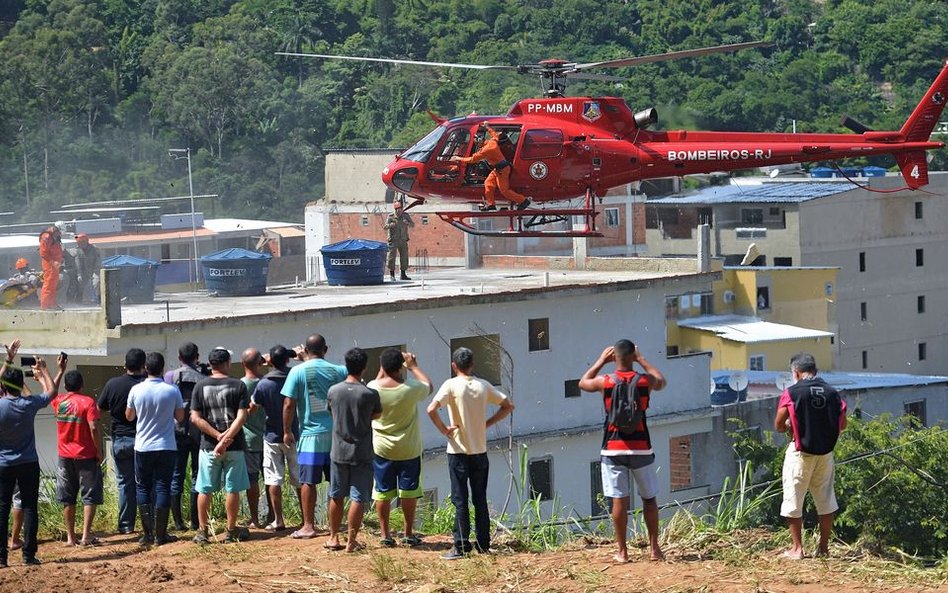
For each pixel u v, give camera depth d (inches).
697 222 2775.6
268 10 4394.7
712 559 536.7
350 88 3991.1
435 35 4320.9
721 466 1382.9
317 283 1397.6
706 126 3585.1
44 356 1028.5
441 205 2464.3
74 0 4185.5
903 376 1692.9
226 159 3693.4
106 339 938.7
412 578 519.8
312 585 518.3
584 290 1253.1
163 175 3585.1
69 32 3865.7
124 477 647.8
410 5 4453.7
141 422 613.0
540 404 1232.8
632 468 522.0
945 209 2901.1
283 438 625.9
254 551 585.6
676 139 1005.8
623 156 993.5
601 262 1531.7
